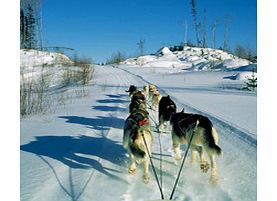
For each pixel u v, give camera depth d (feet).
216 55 88.22
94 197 6.68
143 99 15.30
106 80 42.55
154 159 9.20
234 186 7.20
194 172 8.15
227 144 10.51
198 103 19.49
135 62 98.63
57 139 11.29
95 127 13.44
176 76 48.47
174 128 9.00
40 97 20.20
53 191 6.92
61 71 38.78
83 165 8.59
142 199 6.63
